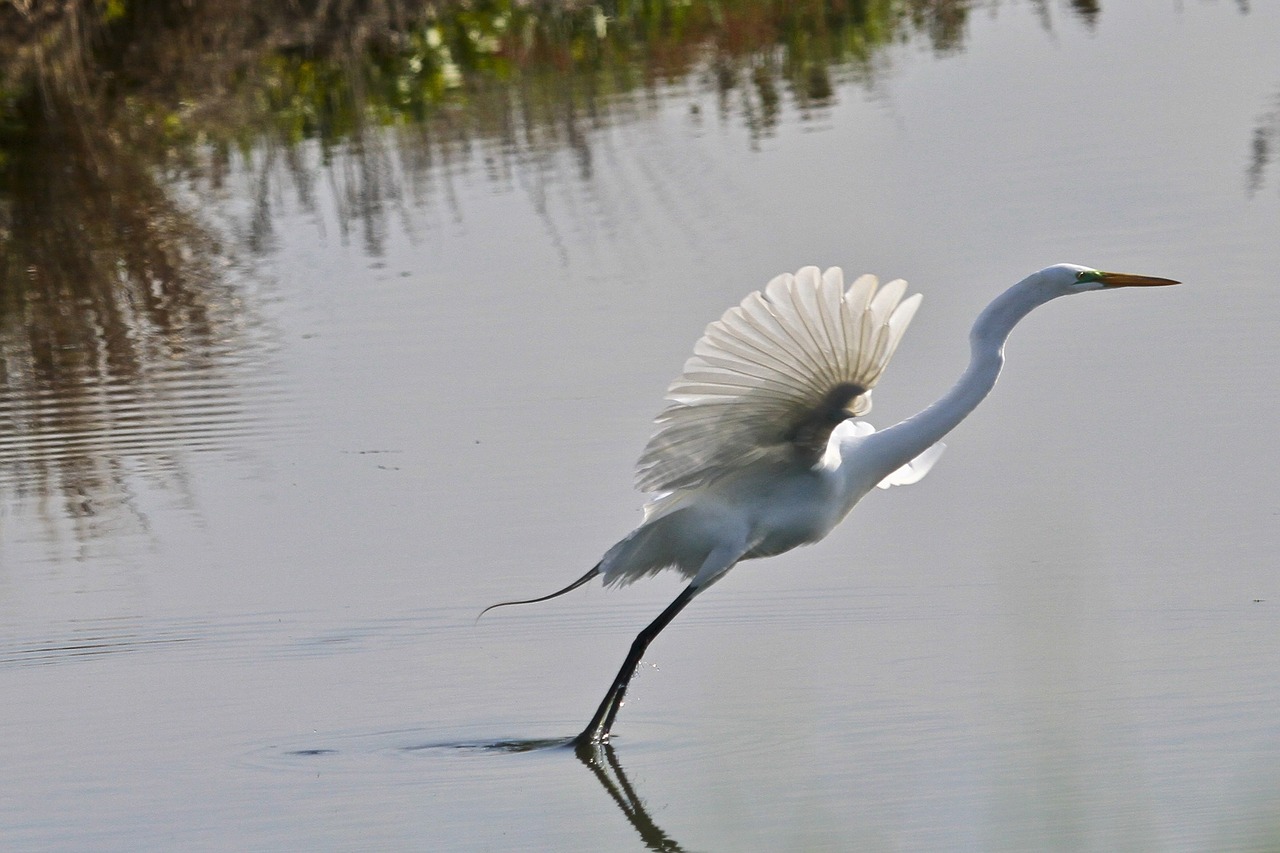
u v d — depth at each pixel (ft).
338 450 44.93
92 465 45.21
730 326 25.58
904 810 25.36
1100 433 41.65
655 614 35.37
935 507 38.83
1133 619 32.19
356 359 51.75
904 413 43.34
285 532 40.06
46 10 84.17
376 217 66.85
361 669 33.30
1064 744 27.32
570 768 28.53
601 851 25.18
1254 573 33.63
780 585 35.94
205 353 53.88
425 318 55.06
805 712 29.86
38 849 26.30
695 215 62.64
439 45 89.76
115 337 56.18
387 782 28.19
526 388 48.11
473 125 79.51
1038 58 84.99
